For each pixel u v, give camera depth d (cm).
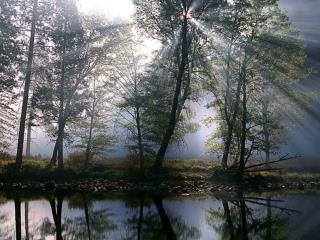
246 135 3381
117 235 1331
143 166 3294
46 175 2817
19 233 1352
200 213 1738
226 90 3353
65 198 2111
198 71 3372
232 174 3058
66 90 3278
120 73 3406
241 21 3231
